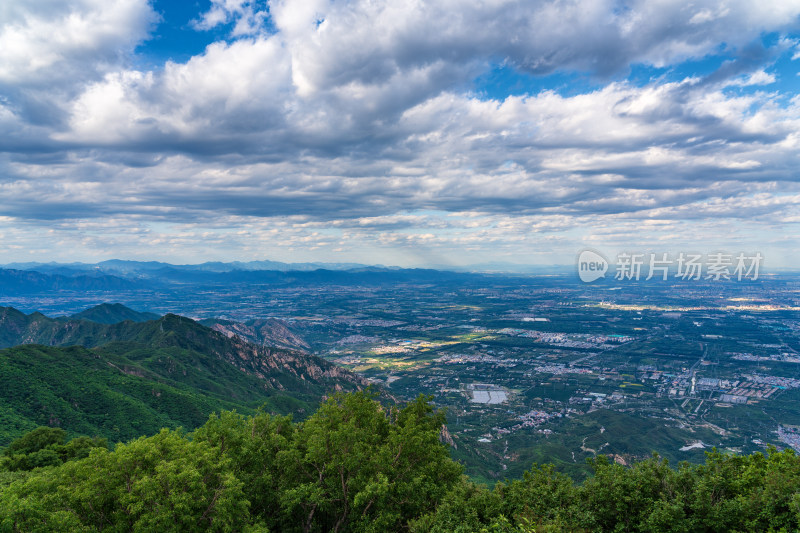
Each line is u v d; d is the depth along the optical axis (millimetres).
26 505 28203
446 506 32094
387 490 35094
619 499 29062
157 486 30250
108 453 34250
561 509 30703
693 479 28625
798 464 27328
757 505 25453
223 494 32031
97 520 32000
